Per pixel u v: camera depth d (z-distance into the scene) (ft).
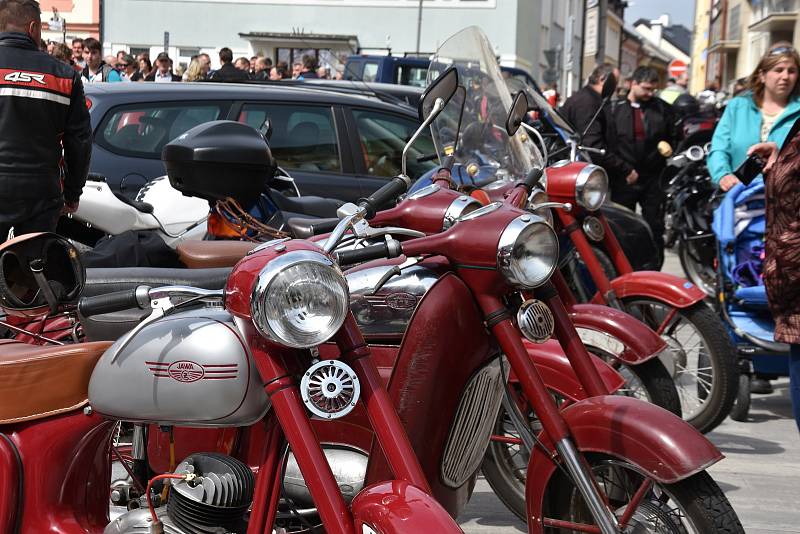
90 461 9.68
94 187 17.26
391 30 116.26
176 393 8.61
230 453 10.09
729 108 21.79
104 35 112.16
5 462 9.25
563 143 24.85
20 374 9.27
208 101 23.89
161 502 9.17
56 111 16.96
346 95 25.18
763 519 14.58
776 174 12.82
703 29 199.82
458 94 13.29
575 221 16.25
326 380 8.02
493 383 10.44
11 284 9.01
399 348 10.07
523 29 120.57
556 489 10.23
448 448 10.13
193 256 13.23
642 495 9.70
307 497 10.16
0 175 16.62
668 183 31.76
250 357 8.54
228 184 14.79
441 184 11.98
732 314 20.10
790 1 90.99
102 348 9.60
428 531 7.47
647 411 9.73
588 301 20.84
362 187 24.49
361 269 10.75
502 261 9.37
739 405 19.60
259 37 112.57
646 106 31.48
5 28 16.83
